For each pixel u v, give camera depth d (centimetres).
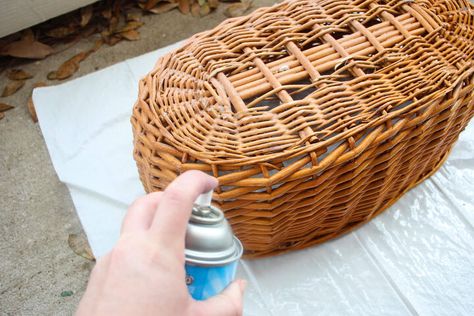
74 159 93
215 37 71
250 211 63
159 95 66
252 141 61
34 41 111
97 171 91
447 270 78
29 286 84
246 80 65
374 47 68
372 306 76
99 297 34
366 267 79
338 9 71
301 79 67
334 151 60
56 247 87
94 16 116
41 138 100
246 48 68
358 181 67
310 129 61
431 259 79
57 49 112
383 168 67
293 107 63
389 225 82
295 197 63
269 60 69
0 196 93
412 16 71
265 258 80
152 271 34
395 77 66
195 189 37
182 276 36
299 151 60
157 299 34
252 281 78
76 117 98
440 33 70
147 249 35
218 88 65
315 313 76
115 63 110
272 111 63
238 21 73
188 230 43
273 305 76
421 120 64
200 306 38
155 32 114
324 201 67
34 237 89
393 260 79
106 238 84
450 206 84
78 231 89
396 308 75
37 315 81
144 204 38
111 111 99
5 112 104
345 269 79
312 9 71
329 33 69
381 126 63
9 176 95
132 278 34
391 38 69
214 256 44
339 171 63
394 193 81
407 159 71
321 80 64
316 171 60
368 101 64
